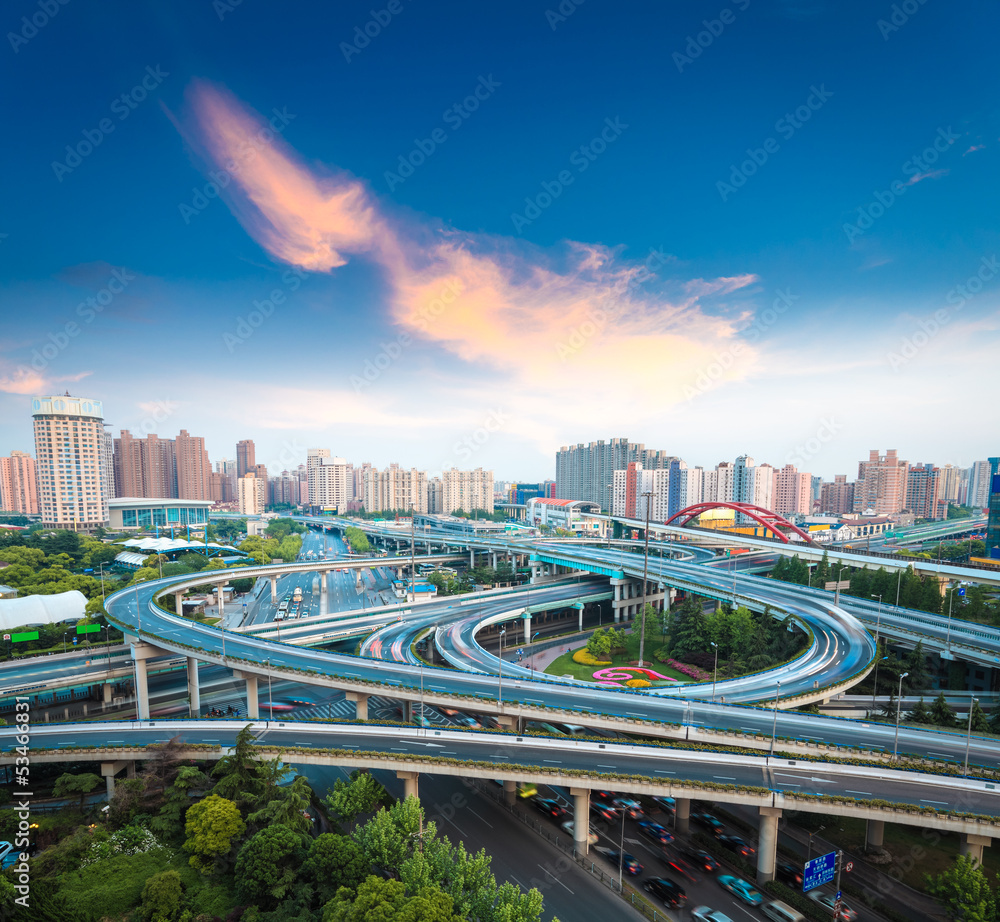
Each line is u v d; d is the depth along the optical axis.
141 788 74.62
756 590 183.88
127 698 129.50
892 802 65.62
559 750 80.94
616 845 74.00
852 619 149.62
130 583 192.38
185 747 83.00
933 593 163.25
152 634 125.75
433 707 118.50
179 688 134.12
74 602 163.12
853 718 97.94
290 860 60.84
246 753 71.00
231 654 117.50
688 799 76.94
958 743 86.19
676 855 72.25
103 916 56.03
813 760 75.00
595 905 63.56
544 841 75.12
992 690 124.25
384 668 115.25
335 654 123.06
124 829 68.50
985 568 173.38
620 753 79.69
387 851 62.22
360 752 79.44
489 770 75.62
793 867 69.44
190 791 74.38
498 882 66.94
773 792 67.12
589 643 161.75
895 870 69.31
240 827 63.91
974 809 64.94
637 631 172.38
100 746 85.25
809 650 130.50
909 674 124.19
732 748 79.69
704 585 185.88
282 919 54.19
